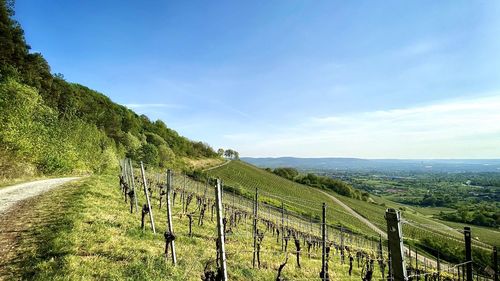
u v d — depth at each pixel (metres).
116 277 8.78
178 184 49.84
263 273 13.41
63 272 8.47
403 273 4.68
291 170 185.38
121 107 159.50
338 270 19.94
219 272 8.22
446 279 20.47
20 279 8.07
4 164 33.97
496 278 11.69
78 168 52.66
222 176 119.81
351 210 112.31
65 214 15.08
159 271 9.84
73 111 69.06
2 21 72.94
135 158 93.12
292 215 59.09
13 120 37.53
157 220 18.72
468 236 8.77
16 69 63.28
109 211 17.77
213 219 25.41
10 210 16.12
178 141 169.25
